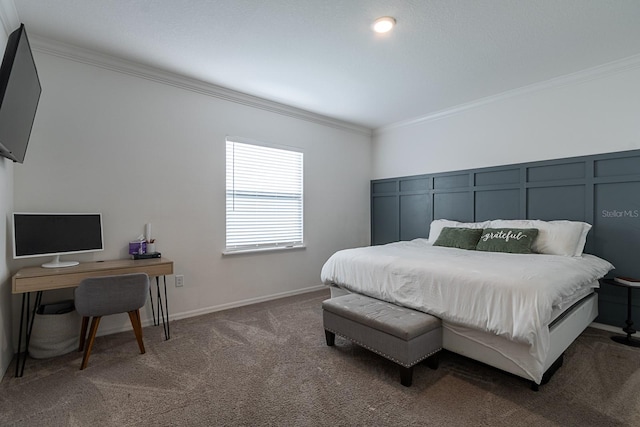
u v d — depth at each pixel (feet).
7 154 6.10
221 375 6.79
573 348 8.12
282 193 13.50
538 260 8.18
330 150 15.33
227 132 11.71
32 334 7.54
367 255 9.45
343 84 11.09
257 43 8.38
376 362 7.38
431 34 7.93
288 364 7.29
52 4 6.78
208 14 7.14
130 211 9.61
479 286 6.55
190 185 10.80
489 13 7.07
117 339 8.73
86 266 8.14
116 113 9.36
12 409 5.62
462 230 11.47
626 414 5.42
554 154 10.84
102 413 5.52
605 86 9.75
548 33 7.87
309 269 14.43
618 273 9.49
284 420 5.33
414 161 15.28
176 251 10.50
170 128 10.39
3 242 7.01
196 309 10.92
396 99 12.58
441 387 6.32
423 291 7.48
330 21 7.39
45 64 8.30
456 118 13.60
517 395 6.01
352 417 5.40
